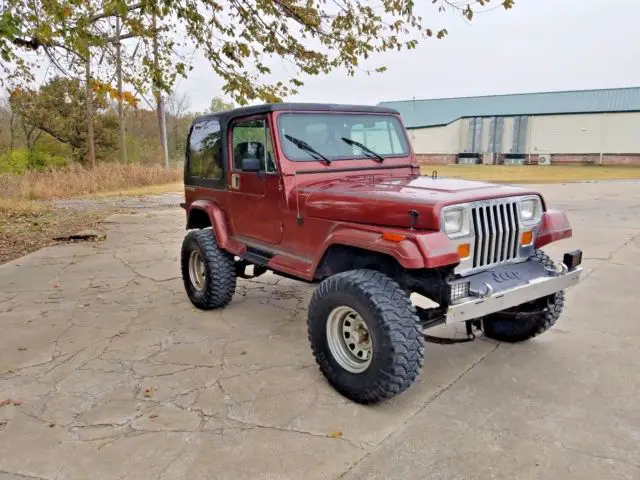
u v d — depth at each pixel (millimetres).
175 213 12312
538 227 3281
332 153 3834
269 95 7176
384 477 2309
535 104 39656
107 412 2916
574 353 3658
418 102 45250
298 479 2305
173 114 34500
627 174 25859
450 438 2607
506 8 5570
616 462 2391
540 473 2318
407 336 2709
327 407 2943
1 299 5234
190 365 3553
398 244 2666
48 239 8805
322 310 3074
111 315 4688
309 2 6723
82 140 29969
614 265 6141
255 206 3959
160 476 2344
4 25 4930
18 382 3309
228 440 2617
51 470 2398
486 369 3422
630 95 37781
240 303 5012
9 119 31312
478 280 2904
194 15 6059
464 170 30141
